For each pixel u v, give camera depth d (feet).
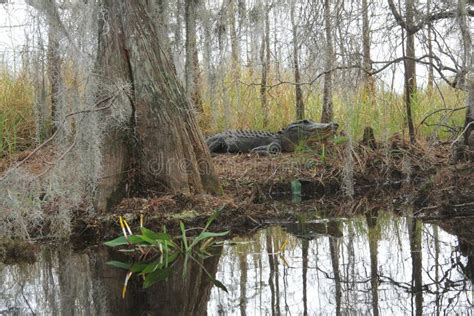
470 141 24.03
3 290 13.60
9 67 30.14
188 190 20.16
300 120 28.66
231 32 29.14
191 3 24.41
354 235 18.35
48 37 19.81
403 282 13.58
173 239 17.95
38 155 24.72
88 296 13.05
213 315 11.57
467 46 20.85
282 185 24.47
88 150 17.88
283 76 31.50
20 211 17.35
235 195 22.36
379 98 27.14
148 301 12.63
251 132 29.58
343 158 25.70
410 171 25.76
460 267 14.66
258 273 14.48
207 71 27.50
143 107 19.66
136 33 19.34
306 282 13.66
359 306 11.87
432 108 30.30
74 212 19.02
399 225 19.44
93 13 18.19
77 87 17.81
